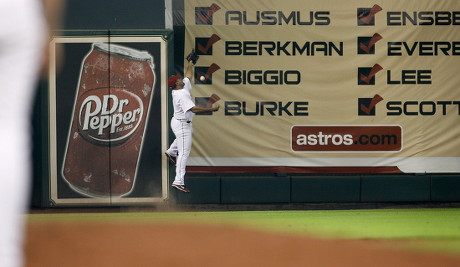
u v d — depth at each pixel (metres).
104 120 37.34
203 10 37.62
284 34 37.84
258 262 22.53
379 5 37.88
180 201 37.72
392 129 38.19
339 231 29.47
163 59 37.25
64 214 35.44
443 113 38.16
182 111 36.00
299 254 23.98
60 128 37.22
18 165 7.03
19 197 7.02
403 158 38.25
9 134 7.05
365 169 38.22
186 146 36.22
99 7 37.12
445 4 37.97
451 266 21.94
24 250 24.83
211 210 36.91
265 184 38.00
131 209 37.34
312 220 33.06
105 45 37.22
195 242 26.58
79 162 37.38
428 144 38.25
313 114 38.03
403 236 28.17
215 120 37.84
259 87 37.88
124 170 37.53
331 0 37.84
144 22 37.34
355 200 38.19
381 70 38.00
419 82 38.12
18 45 7.07
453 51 38.06
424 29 38.00
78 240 27.25
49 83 37.09
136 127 37.38
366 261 22.70
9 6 6.96
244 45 37.75
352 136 38.12
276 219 33.38
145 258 23.47
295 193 38.03
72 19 37.06
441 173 38.41
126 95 37.38
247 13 37.72
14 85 7.09
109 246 25.75
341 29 37.88
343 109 38.06
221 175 38.00
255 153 37.97
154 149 37.50
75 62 37.16
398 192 38.31
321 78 37.94
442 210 37.00
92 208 37.47
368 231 29.55
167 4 37.50
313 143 38.12
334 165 38.19
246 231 29.41
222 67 37.75
